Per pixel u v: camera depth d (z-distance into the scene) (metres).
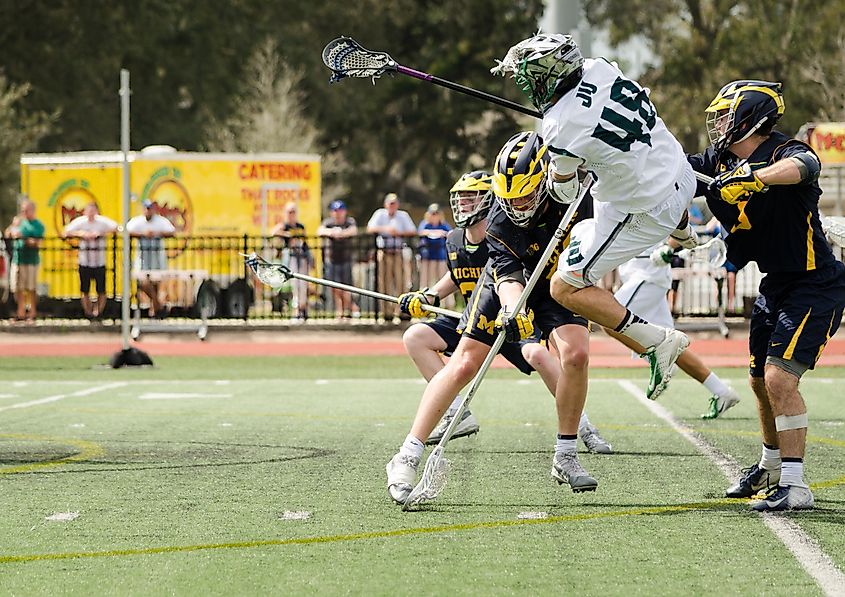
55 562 13.90
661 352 16.81
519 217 17.19
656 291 28.31
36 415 28.95
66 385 37.34
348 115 134.62
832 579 12.82
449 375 17.56
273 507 17.05
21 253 60.53
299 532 15.37
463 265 21.83
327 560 13.85
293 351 51.72
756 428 25.78
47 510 16.91
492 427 26.25
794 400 16.55
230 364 45.91
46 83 115.81
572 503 17.25
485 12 138.38
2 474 20.03
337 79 18.67
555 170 15.96
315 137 124.00
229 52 125.06
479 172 21.48
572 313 17.98
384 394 34.03
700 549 14.27
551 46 15.36
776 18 119.75
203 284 61.25
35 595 12.50
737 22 120.69
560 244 17.83
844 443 23.44
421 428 17.42
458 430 23.09
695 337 55.94
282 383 37.84
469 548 14.41
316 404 31.41
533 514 16.45
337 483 19.05
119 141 118.69
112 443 23.86
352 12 135.88
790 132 113.19
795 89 113.19
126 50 117.75
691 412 28.86
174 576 13.20
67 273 65.50
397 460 17.33
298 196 68.62
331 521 16.05
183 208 67.62
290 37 129.88
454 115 136.38
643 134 15.73
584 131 15.48
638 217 16.05
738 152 16.72
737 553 14.04
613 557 13.88
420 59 138.38
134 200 66.88
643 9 134.62
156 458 21.81
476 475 19.77
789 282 16.83
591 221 16.50
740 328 56.12
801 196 16.41
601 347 51.19
